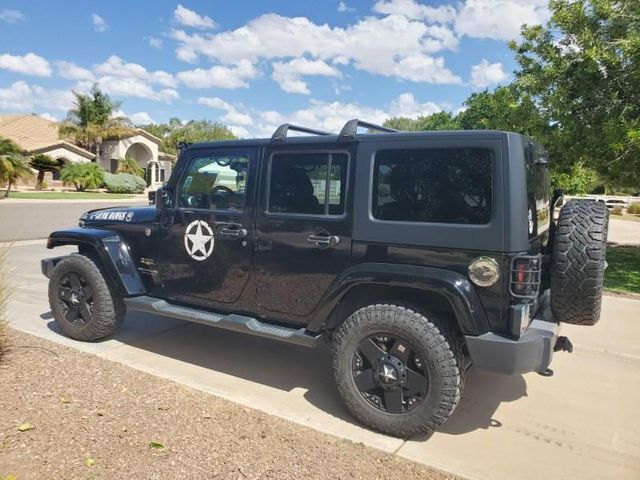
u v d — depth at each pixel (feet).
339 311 11.97
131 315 19.85
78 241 15.76
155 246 15.10
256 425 11.01
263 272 12.87
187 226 14.23
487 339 10.00
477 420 11.92
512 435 11.23
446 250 10.36
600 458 10.35
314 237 11.92
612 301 23.81
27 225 49.60
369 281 10.92
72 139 150.10
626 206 89.81
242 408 11.85
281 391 13.17
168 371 14.21
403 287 10.91
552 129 36.01
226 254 13.48
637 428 11.65
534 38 36.81
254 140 13.12
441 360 10.28
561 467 9.98
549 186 13.50
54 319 17.74
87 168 124.47
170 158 173.58
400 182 10.94
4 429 10.03
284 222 12.38
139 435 10.16
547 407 12.67
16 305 20.42
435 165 10.58
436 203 10.54
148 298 15.28
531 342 9.95
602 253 10.50
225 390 13.08
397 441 10.77
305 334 12.05
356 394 11.18
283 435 10.64
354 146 11.52
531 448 10.68
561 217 11.02
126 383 12.84
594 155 33.12
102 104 148.56
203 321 13.66
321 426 11.26
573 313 10.78
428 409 10.43
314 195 12.03
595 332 18.79
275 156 12.67
